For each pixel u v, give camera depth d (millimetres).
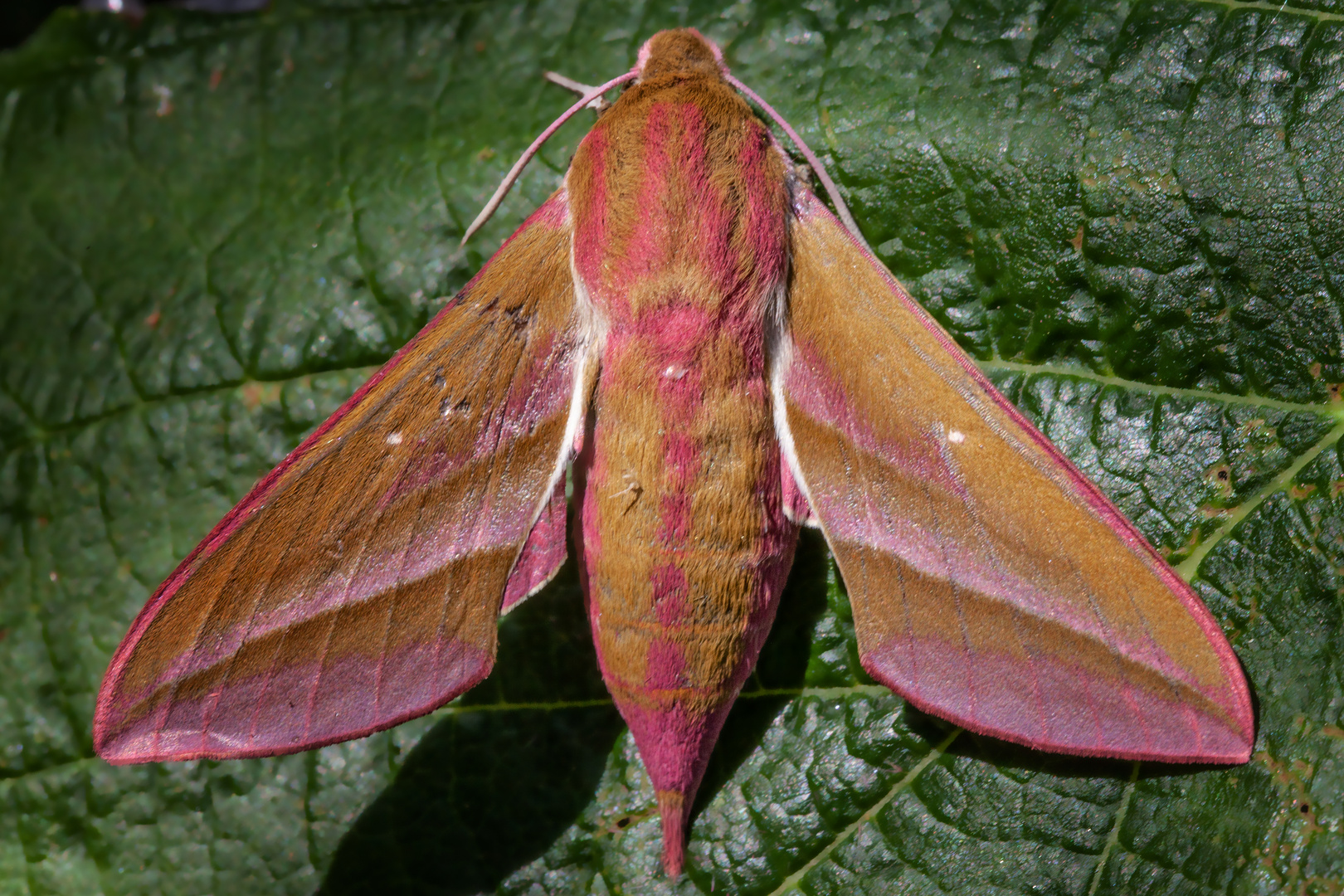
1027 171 189
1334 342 185
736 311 180
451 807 190
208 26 200
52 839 193
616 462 179
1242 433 186
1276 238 186
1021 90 190
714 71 185
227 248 197
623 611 179
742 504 179
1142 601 177
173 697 177
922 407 180
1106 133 188
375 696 179
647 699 179
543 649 190
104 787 193
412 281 195
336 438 180
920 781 186
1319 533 184
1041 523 178
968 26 191
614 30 196
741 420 179
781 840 187
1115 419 187
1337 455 184
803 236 183
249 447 196
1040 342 189
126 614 196
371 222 196
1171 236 187
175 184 199
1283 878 181
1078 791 184
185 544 196
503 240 194
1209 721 176
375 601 180
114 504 196
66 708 195
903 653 180
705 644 179
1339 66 186
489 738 190
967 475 179
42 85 200
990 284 189
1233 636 184
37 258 199
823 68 193
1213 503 185
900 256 191
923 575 180
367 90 198
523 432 182
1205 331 186
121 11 201
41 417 197
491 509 181
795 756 188
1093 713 177
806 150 189
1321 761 181
